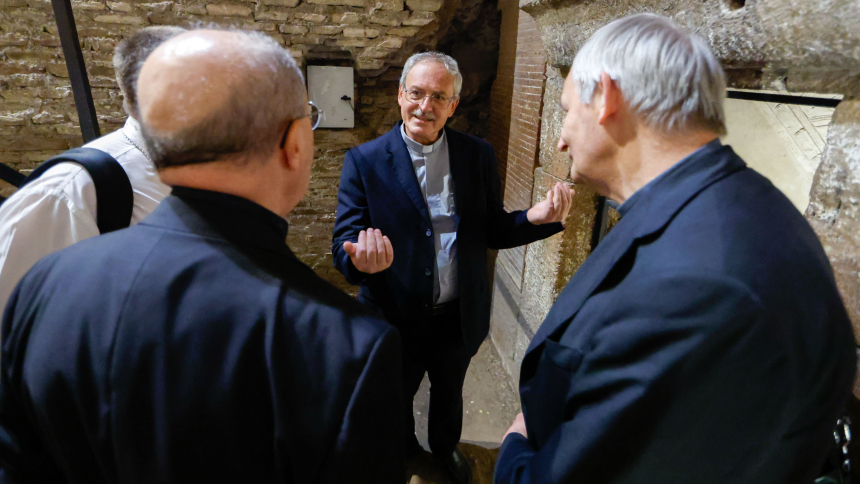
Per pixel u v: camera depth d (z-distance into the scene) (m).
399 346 0.63
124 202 1.18
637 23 0.66
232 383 0.56
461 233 1.72
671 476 0.59
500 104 4.00
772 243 0.55
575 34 1.77
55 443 0.60
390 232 1.68
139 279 0.58
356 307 0.63
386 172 1.66
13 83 3.14
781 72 0.97
